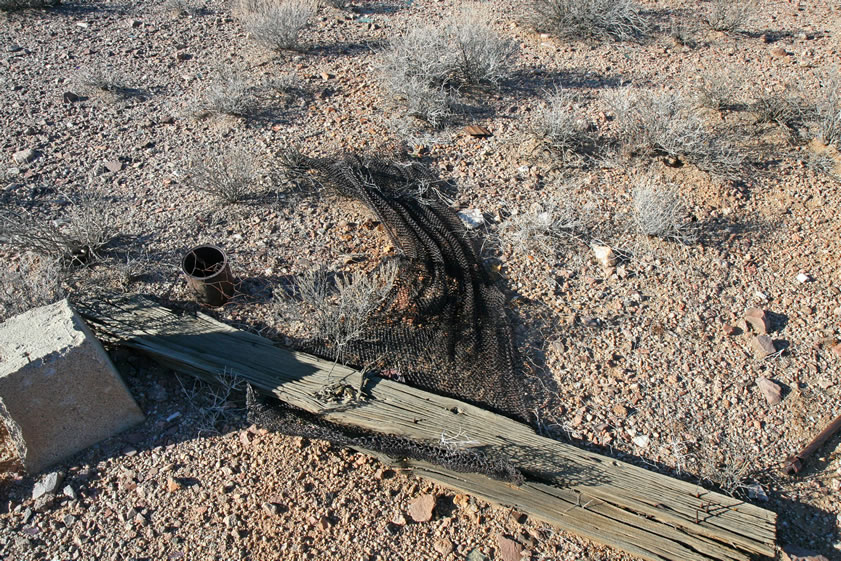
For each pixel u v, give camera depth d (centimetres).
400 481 383
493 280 496
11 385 341
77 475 379
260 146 598
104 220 518
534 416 415
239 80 645
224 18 787
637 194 550
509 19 821
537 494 371
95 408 379
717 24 799
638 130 612
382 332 444
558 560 356
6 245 489
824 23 827
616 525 361
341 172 554
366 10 830
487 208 554
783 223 558
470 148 612
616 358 454
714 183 584
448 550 358
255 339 434
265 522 363
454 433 386
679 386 440
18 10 757
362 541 359
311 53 732
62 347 352
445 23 759
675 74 723
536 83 704
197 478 380
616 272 511
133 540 355
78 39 724
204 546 354
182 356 417
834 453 409
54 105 627
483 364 432
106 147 588
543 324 471
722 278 512
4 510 363
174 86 665
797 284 511
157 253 496
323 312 446
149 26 759
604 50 764
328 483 380
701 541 356
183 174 566
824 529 378
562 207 556
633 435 412
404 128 620
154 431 399
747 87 698
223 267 437
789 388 443
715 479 392
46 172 559
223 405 410
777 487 394
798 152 622
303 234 520
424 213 536
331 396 401
